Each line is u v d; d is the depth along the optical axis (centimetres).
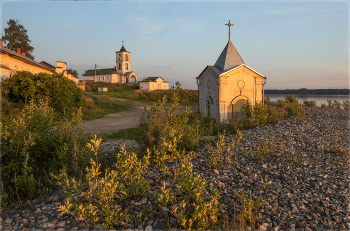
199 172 662
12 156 715
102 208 405
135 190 486
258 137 1091
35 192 568
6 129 734
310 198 498
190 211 438
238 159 779
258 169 683
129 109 3169
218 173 650
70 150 762
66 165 704
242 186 562
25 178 579
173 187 549
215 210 387
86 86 6212
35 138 764
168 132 785
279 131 1220
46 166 773
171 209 451
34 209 478
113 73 7869
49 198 518
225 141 1033
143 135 811
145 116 852
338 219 418
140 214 416
